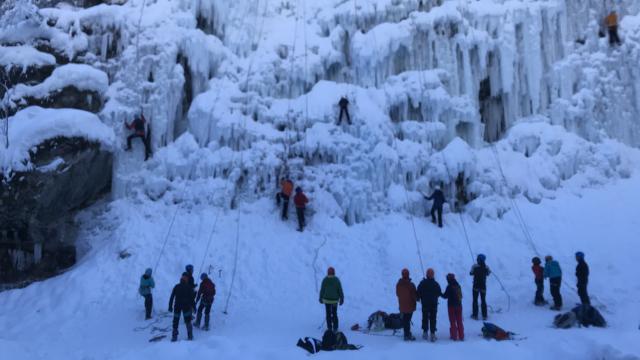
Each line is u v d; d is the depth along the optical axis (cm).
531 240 1662
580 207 1778
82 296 1420
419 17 2023
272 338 1135
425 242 1661
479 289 1244
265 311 1370
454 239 1683
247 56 2097
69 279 1499
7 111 1694
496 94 2073
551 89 2050
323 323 1259
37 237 1642
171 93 1877
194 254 1591
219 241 1644
